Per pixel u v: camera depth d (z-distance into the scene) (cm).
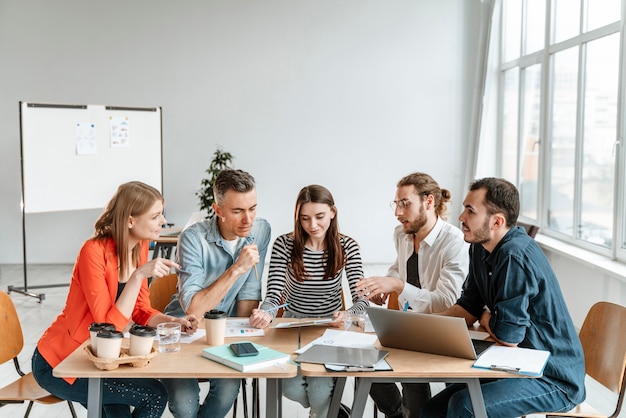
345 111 813
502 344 245
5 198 809
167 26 802
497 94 794
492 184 252
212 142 817
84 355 232
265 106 813
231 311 315
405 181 308
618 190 473
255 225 311
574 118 564
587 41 530
